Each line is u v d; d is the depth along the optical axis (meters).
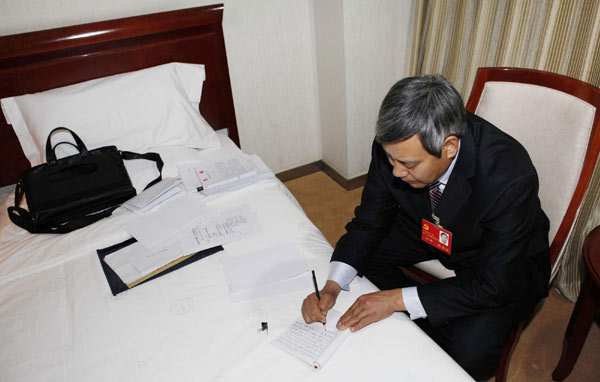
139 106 1.84
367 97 2.39
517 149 1.06
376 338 0.93
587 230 1.61
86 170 1.62
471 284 1.05
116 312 1.09
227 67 2.17
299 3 2.26
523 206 1.01
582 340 1.32
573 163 1.17
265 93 2.44
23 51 1.72
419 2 2.05
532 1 1.56
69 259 1.32
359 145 2.54
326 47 2.31
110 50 1.89
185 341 0.98
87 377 0.93
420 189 1.16
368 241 1.23
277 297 1.07
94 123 1.78
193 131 1.95
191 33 2.01
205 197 1.56
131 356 0.96
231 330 0.99
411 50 2.21
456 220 1.12
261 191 1.58
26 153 1.82
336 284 1.10
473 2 1.82
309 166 2.83
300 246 1.26
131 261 1.25
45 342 1.03
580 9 1.43
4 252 1.40
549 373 1.50
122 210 1.54
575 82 1.17
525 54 1.68
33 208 1.47
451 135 0.93
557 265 1.26
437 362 0.86
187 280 1.17
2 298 1.20
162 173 1.74
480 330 1.16
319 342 0.92
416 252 1.45
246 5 2.15
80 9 1.83
